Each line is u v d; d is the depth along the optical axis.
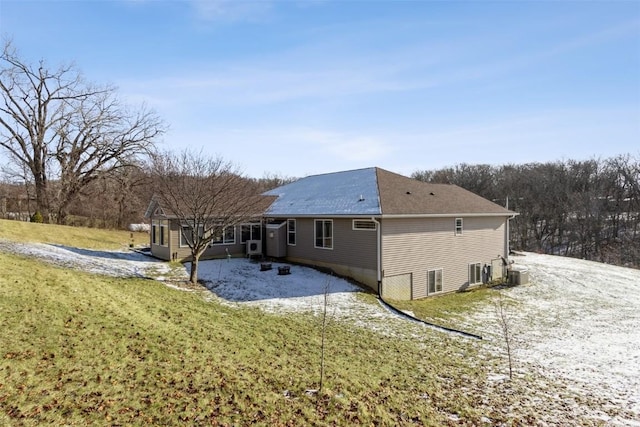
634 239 37.78
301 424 5.59
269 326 10.51
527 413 6.96
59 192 30.17
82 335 7.31
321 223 18.86
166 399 5.62
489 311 15.76
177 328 8.84
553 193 43.69
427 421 6.22
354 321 12.10
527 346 11.36
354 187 19.98
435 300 17.22
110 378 5.95
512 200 45.66
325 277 17.39
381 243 16.08
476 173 53.50
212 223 15.95
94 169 31.95
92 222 32.88
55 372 5.82
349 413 6.09
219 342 8.41
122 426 4.83
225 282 15.91
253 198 19.00
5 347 6.24
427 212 17.36
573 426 6.63
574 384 8.67
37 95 29.48
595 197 41.12
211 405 5.67
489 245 21.56
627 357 10.91
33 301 8.54
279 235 20.77
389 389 7.27
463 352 10.18
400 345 10.20
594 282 22.77
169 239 19.03
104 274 13.59
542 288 20.69
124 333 7.80
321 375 6.80
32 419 4.66
